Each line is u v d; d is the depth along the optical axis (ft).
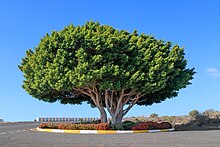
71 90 113.80
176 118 171.01
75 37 100.73
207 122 152.87
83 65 96.78
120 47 103.96
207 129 111.65
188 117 169.17
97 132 98.68
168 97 125.29
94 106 135.74
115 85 102.01
